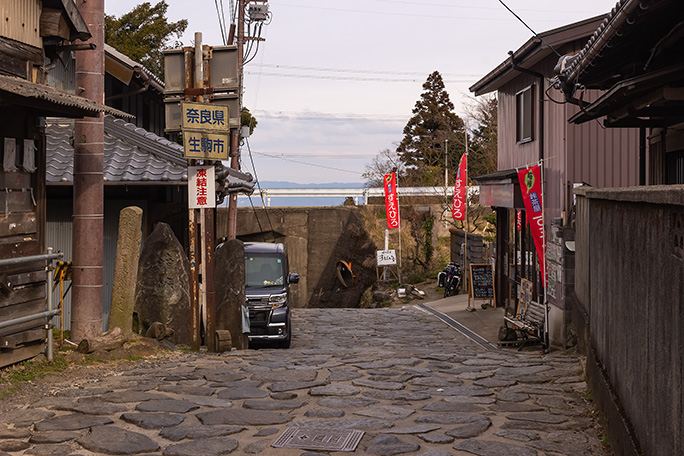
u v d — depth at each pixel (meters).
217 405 6.80
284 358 10.26
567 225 13.08
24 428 5.86
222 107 10.43
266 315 13.92
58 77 14.70
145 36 31.47
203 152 10.35
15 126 7.72
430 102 50.34
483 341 15.20
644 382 4.33
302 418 6.39
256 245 15.67
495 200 17.89
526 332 13.92
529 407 6.92
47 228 12.66
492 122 34.41
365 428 6.03
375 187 38.03
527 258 16.81
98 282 9.86
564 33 13.12
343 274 29.00
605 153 13.47
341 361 9.91
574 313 11.88
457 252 27.55
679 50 7.27
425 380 8.41
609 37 6.99
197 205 10.69
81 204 9.72
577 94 13.30
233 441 5.58
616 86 7.34
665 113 8.41
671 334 3.59
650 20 6.41
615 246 5.82
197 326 10.98
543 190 15.02
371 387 7.90
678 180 9.77
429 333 16.86
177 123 10.48
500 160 19.75
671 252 3.64
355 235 29.02
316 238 28.95
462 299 23.38
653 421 4.02
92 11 9.65
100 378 7.93
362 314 21.14
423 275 31.55
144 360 9.49
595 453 5.37
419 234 32.34
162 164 12.90
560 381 8.31
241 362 9.63
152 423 6.00
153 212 14.12
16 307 7.75
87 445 5.37
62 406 6.50
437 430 5.99
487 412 6.71
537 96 15.45
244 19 25.12
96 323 9.86
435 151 47.38
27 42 7.88
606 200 6.48
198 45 10.24
